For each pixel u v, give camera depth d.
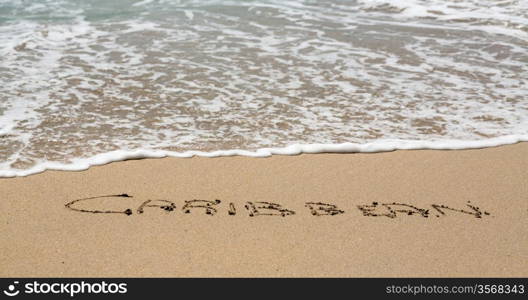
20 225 3.08
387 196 3.49
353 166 3.87
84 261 2.81
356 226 3.17
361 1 8.76
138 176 3.65
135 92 4.98
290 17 7.68
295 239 3.03
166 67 5.61
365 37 6.85
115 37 6.60
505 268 2.83
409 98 5.01
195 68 5.60
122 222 3.14
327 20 7.61
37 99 4.76
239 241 3.00
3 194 3.38
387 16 7.98
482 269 2.82
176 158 3.89
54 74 5.36
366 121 4.54
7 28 6.96
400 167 3.87
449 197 3.49
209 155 3.95
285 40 6.62
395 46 6.52
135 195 3.42
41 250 2.88
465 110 4.79
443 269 2.82
